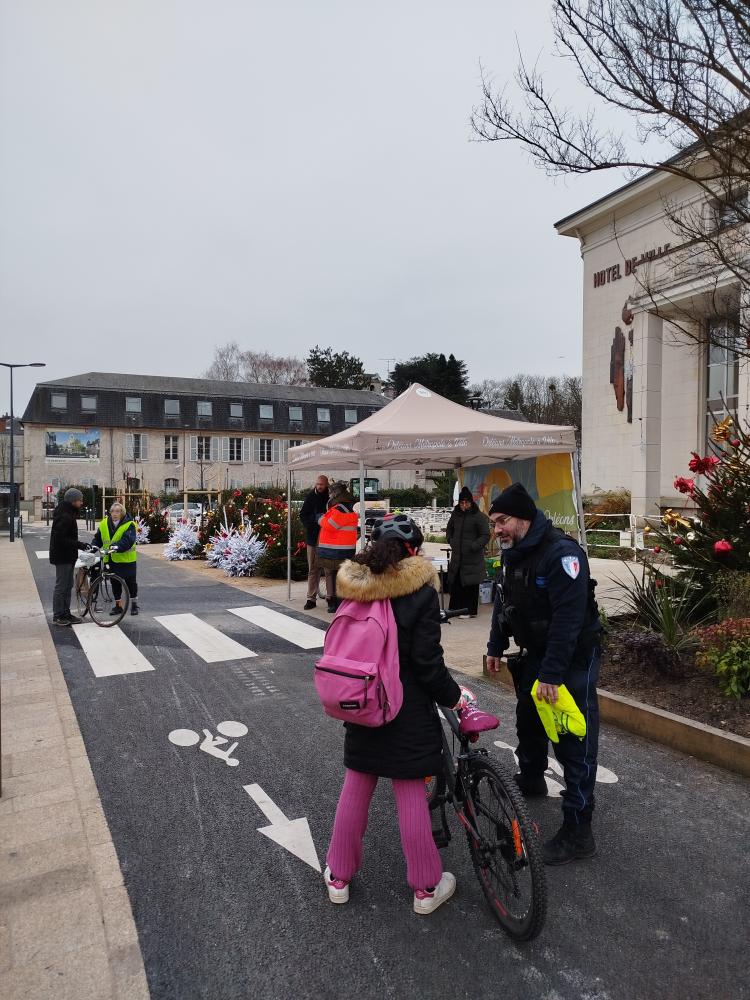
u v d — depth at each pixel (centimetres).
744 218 589
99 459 5503
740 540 612
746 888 297
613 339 2359
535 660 347
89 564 896
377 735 269
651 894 293
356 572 267
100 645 764
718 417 1950
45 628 864
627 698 497
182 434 5741
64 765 422
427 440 809
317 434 6175
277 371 8162
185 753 453
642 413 1820
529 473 952
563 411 6266
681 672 517
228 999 234
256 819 363
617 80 522
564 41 531
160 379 6012
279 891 298
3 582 1408
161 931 271
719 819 358
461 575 871
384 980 244
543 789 382
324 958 255
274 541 1401
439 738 276
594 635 322
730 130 529
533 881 247
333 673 258
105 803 381
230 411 5912
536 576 318
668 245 1579
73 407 5459
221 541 1531
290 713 532
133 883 304
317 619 921
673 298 1630
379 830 354
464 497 873
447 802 312
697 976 244
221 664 679
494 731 487
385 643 261
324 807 377
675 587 638
